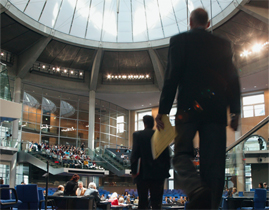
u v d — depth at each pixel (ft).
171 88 4.59
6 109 40.91
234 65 4.91
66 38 98.58
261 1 77.15
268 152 14.89
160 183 6.46
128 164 96.12
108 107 131.03
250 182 14.66
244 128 15.31
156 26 101.86
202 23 5.00
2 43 94.17
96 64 108.37
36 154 90.12
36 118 108.06
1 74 42.60
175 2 96.27
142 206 6.71
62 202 16.84
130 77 117.70
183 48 4.73
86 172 89.25
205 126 4.52
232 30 88.94
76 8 97.45
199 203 4.00
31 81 104.94
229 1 83.05
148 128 7.11
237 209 13.58
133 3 100.68
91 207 16.55
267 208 14.03
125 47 104.42
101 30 103.30
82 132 120.16
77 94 120.47
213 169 4.30
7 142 82.84
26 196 18.95
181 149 4.55
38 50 96.43
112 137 130.82
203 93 4.57
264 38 87.86
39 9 90.79
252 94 108.37
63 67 111.75
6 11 82.12
